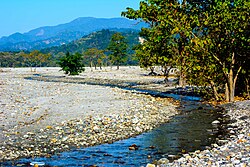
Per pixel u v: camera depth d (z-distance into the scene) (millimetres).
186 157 12961
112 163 12836
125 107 26281
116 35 128125
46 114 22922
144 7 36281
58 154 14086
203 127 19562
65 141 16109
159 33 34656
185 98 34875
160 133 18078
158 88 46438
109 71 109812
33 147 15055
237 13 27281
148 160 13164
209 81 31469
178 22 31141
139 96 34906
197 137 17016
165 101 32031
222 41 29422
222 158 12188
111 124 19906
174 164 11938
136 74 88125
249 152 12828
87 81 64688
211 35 29844
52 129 18469
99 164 12719
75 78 75188
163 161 12609
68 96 33656
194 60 30344
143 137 17172
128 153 14219
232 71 30000
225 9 27578
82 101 29703
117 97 33188
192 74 31969
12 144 15430
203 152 13609
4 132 17594
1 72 111188
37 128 18672
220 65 29625
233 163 11234
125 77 75062
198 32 32438
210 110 26453
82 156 13789
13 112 23359
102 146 15383
